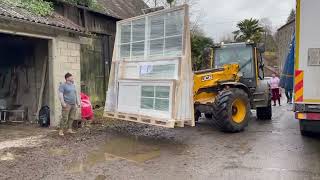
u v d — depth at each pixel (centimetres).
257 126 739
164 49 594
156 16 611
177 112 559
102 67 1011
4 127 707
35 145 558
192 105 579
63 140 591
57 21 716
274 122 796
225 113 645
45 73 750
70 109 641
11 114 788
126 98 647
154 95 590
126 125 729
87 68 944
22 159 480
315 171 415
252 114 952
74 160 477
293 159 469
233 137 621
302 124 597
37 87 770
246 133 658
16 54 798
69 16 890
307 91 511
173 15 581
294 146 543
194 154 506
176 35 575
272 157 481
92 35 875
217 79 706
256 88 777
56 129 683
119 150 530
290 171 416
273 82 1155
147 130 686
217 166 444
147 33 627
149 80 601
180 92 561
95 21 985
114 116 669
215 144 568
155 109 586
